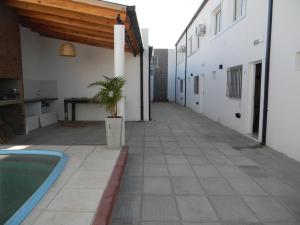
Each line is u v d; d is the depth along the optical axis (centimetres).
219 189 358
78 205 269
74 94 966
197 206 310
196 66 1358
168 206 309
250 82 693
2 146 504
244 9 727
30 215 248
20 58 678
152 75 2128
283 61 521
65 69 956
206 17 1137
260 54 616
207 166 453
